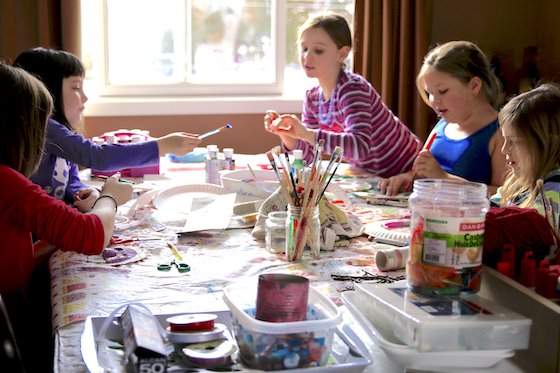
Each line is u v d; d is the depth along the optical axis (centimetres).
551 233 105
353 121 224
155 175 215
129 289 117
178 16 326
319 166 134
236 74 339
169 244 144
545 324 83
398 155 236
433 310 85
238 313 83
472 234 87
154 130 317
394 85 327
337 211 152
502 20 344
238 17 333
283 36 338
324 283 122
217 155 203
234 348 86
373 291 93
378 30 321
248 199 174
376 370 88
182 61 331
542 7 345
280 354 81
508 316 83
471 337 81
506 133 146
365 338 98
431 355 81
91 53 319
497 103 209
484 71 203
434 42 339
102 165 182
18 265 129
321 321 81
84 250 128
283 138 228
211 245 146
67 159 180
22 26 290
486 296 94
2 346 75
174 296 114
